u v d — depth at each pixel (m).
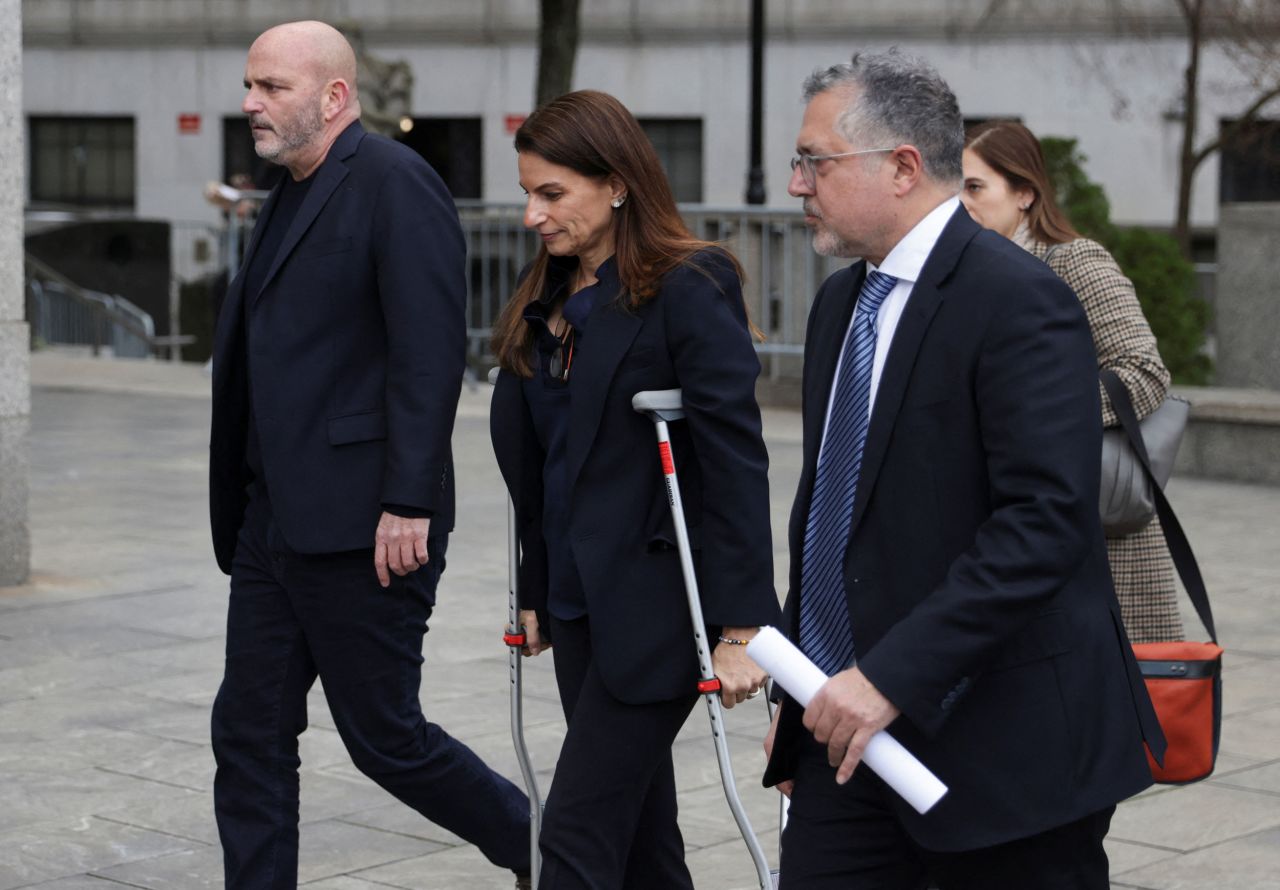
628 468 3.36
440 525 3.81
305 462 3.75
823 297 2.97
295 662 3.86
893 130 2.71
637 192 3.34
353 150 3.80
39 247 22.27
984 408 2.61
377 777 3.88
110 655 6.64
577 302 3.42
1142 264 13.73
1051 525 2.52
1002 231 4.32
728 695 3.31
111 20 27.83
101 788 5.12
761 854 3.29
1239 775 5.32
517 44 26.11
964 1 24.11
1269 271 12.46
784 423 13.25
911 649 2.53
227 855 3.81
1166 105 23.17
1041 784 2.62
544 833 3.35
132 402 14.19
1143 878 4.48
